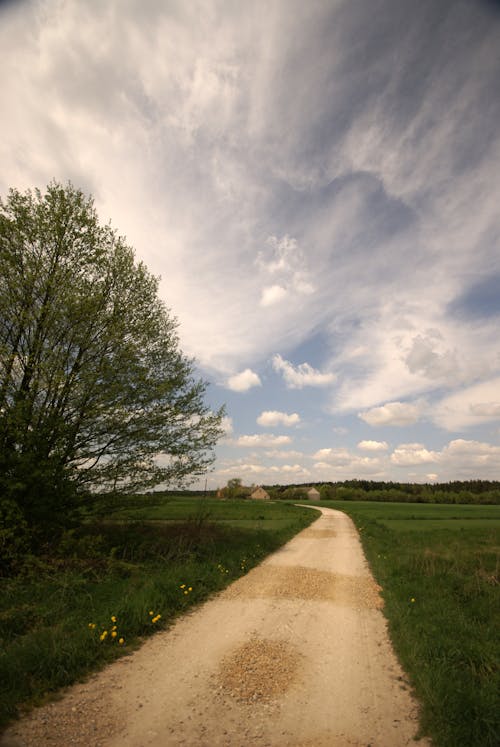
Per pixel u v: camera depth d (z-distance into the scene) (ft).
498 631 22.71
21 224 35.37
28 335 35.27
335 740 12.00
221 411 44.88
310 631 22.38
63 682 14.98
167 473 40.32
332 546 62.13
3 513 29.40
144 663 17.21
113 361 38.29
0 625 19.57
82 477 36.37
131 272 41.81
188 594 27.66
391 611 26.04
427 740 12.14
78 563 30.40
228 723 12.76
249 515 130.41
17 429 30.76
